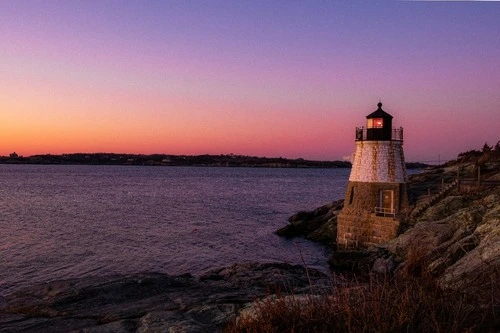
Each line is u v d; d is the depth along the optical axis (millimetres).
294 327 6605
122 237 43031
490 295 7137
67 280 16500
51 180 154500
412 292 6934
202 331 9133
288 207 74188
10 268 30188
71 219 55750
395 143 34625
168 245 39500
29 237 41875
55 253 35188
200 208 71000
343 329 6418
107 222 53500
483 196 30047
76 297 14422
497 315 6473
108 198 87312
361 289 7246
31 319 12500
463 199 30453
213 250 37594
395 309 6465
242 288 15922
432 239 23984
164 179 181000
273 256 35156
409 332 6125
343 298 6977
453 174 48375
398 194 34062
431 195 35188
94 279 16562
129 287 15547
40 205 71938
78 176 193750
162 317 10352
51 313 13148
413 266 9422
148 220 55812
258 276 19781
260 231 47781
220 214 63031
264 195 101000
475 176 44094
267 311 7262
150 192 105562
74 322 11945
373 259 26562
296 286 17828
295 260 33469
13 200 79438
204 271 30562
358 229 34594
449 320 6160
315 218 46906
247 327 7203
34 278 27922
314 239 42312
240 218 58812
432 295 6973
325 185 151875
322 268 30016
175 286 16188
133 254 35625
